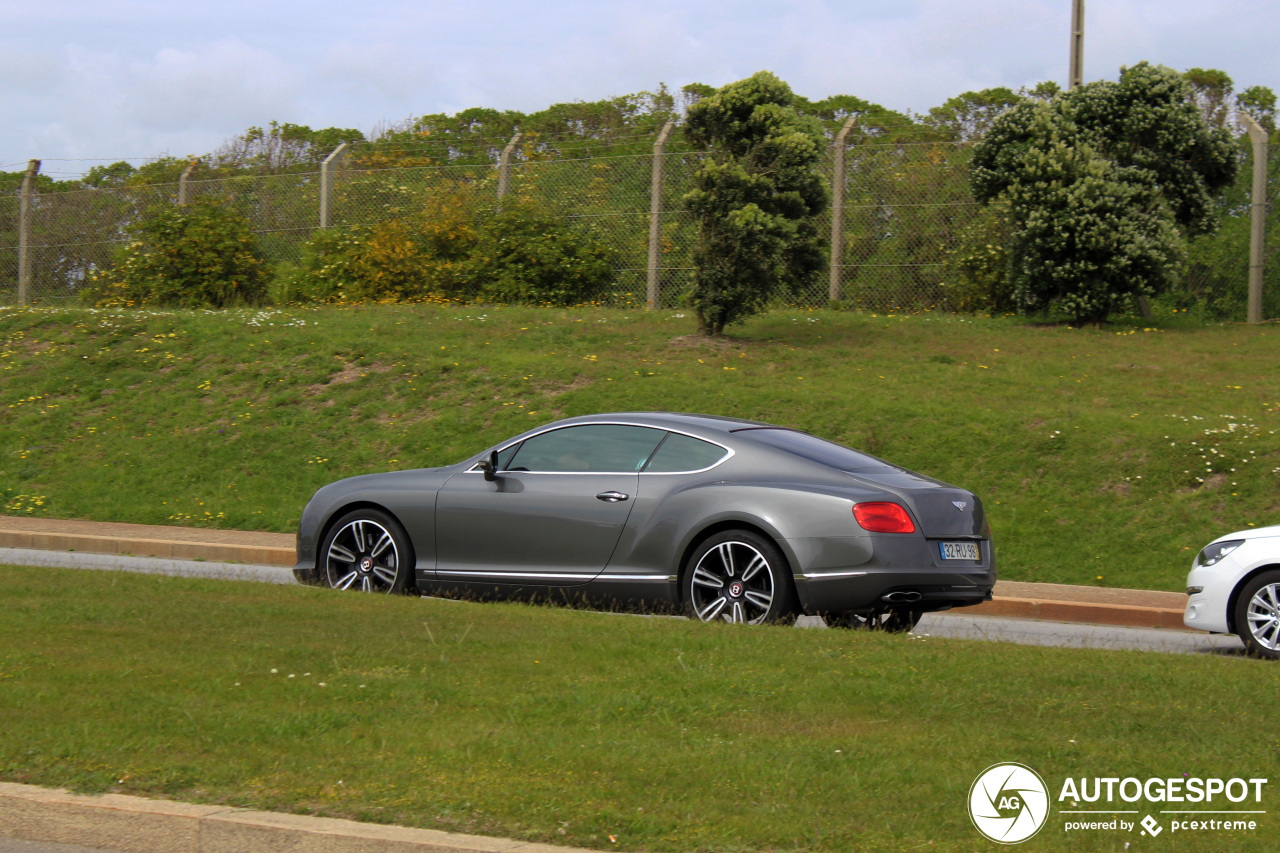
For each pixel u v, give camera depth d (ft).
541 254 83.51
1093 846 12.21
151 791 13.65
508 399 60.18
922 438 50.78
